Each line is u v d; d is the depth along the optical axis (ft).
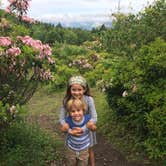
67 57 24.08
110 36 14.43
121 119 10.75
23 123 10.14
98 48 21.13
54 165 8.39
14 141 8.98
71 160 7.10
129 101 9.62
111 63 13.03
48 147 9.13
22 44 8.29
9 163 8.01
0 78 8.10
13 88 8.48
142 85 9.18
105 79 10.89
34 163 8.15
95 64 19.54
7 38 8.14
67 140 7.06
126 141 9.78
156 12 12.44
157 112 8.42
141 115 9.03
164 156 8.48
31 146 8.77
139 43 12.47
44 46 8.45
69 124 6.91
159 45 9.52
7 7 10.14
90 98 7.08
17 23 10.27
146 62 9.30
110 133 10.49
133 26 12.96
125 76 9.87
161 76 9.23
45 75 8.65
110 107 11.41
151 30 12.32
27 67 8.19
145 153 8.99
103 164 8.73
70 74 18.85
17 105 7.71
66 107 6.93
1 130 8.47
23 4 10.13
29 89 9.02
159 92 8.86
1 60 7.84
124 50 12.96
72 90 6.87
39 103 15.53
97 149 9.55
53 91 17.81
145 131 9.36
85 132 6.91
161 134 8.20
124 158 8.95
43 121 12.28
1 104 7.46
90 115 7.02
